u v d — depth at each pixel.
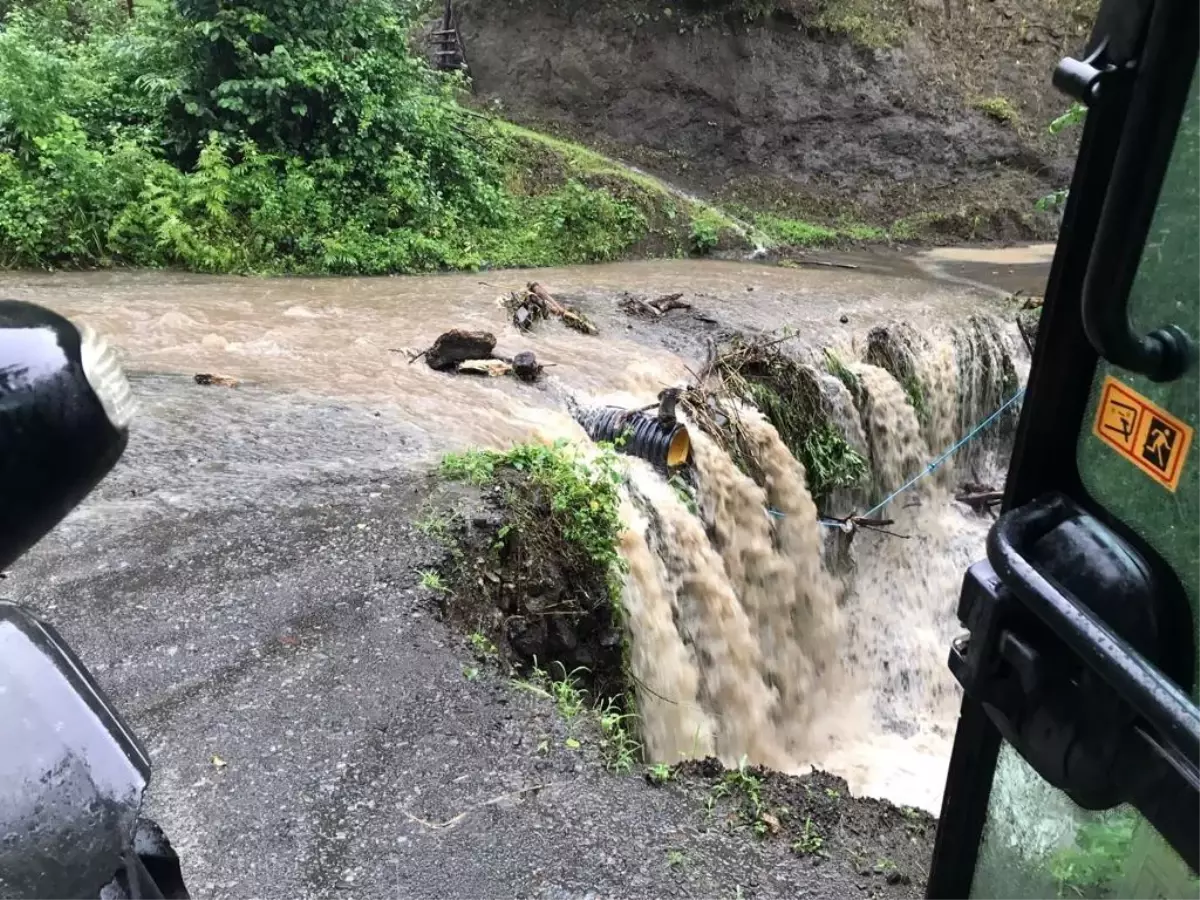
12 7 16.08
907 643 10.03
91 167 11.57
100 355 1.09
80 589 4.52
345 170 13.31
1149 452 1.15
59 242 11.23
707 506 7.42
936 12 20.88
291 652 4.16
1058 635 1.18
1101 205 1.20
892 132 19.89
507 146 16.59
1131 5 1.09
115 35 15.23
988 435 12.09
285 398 7.33
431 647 4.28
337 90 13.30
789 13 19.66
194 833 3.21
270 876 3.08
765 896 3.23
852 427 9.85
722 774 3.89
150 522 5.15
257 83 12.52
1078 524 1.26
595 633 5.35
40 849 1.20
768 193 19.03
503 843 3.28
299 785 3.45
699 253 16.20
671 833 3.44
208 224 11.98
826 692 8.96
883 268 15.66
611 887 3.15
